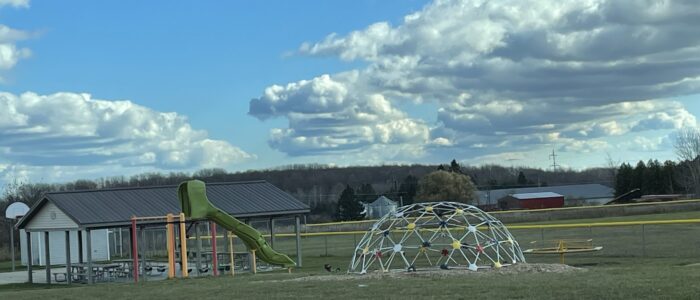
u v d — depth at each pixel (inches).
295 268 1149.7
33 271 1450.5
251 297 550.9
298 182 4557.1
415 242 1291.8
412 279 657.6
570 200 4527.6
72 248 1596.9
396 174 4788.4
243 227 1107.3
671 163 4035.4
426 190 3668.8
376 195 4333.2
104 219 1104.8
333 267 1122.7
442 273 727.7
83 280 1176.2
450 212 931.3
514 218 2397.9
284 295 554.3
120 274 1206.9
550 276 633.0
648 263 906.1
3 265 1636.3
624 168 4180.6
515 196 4239.7
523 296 474.6
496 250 845.2
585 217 2413.9
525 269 749.3
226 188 1298.0
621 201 4089.6
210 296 577.0
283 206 1248.8
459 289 533.6
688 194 3799.2
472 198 3754.9
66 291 748.6
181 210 1104.2
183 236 1047.6
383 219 920.3
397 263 1003.3
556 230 1804.9
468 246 835.4
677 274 580.1
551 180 5556.1
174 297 586.9
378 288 572.7
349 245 1705.2
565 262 995.9
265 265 1219.2
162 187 1261.1
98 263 1262.3
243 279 797.2
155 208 1175.6
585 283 533.0
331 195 4384.8
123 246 1796.3
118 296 639.1
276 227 2469.2
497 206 4079.7
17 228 1222.9
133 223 1046.4
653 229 1685.5
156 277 1151.0
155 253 1685.5
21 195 2701.8
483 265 804.6
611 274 620.4
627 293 463.8
